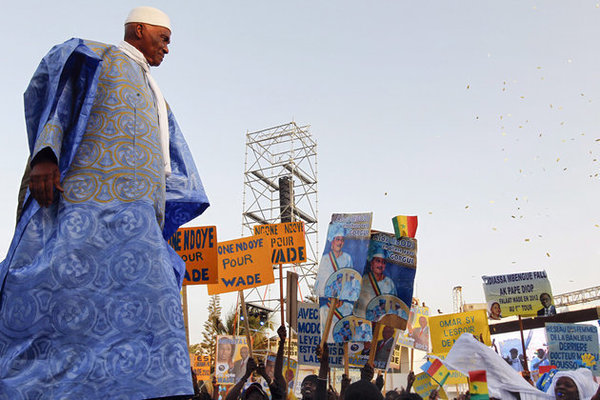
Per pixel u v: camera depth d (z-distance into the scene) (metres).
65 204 2.81
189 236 7.82
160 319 2.74
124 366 2.60
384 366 8.02
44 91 2.96
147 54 3.57
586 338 12.32
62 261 2.68
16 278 2.65
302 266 40.53
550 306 12.88
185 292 7.65
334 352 8.80
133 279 2.76
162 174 3.15
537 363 24.47
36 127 2.99
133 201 2.92
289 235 10.38
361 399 4.04
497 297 13.27
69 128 2.94
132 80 3.21
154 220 2.95
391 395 8.51
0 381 2.46
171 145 3.81
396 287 7.42
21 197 3.03
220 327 37.91
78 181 2.87
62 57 2.89
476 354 6.63
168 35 3.66
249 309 37.03
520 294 13.15
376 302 7.41
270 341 35.34
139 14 3.58
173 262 3.23
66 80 2.94
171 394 2.62
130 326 2.68
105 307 2.68
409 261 7.47
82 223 2.78
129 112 3.10
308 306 9.99
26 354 2.54
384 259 7.52
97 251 2.76
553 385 6.57
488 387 6.50
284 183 42.75
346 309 7.60
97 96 3.07
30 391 2.46
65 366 2.54
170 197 3.65
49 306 2.61
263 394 6.14
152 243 2.88
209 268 7.68
